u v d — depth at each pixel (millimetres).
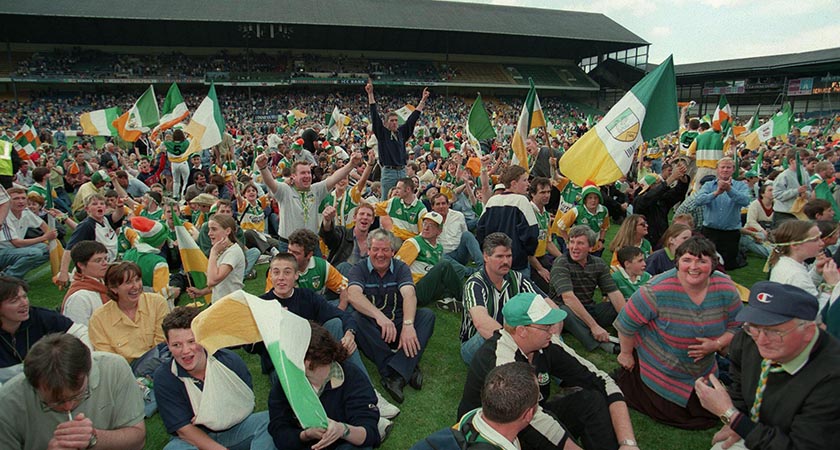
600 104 61000
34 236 7445
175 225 5480
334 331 4332
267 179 6441
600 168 6914
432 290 5891
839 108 44625
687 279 3590
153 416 4121
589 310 5227
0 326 3469
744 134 19797
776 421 2600
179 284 6172
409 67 55469
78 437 2582
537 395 2256
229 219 5426
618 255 5324
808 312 2391
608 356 4938
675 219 6020
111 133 15555
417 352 4441
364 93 53719
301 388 2557
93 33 45750
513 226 5809
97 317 4273
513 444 2369
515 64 60000
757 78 50281
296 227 6824
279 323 2725
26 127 12836
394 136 9219
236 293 2949
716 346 3637
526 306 3057
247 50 47656
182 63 48562
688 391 3793
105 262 4598
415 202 7152
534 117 8828
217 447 3168
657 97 6766
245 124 43812
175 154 11719
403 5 54625
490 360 3127
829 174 7992
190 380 3232
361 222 6316
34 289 7145
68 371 2490
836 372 2373
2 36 44688
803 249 4082
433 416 4066
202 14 43781
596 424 3186
